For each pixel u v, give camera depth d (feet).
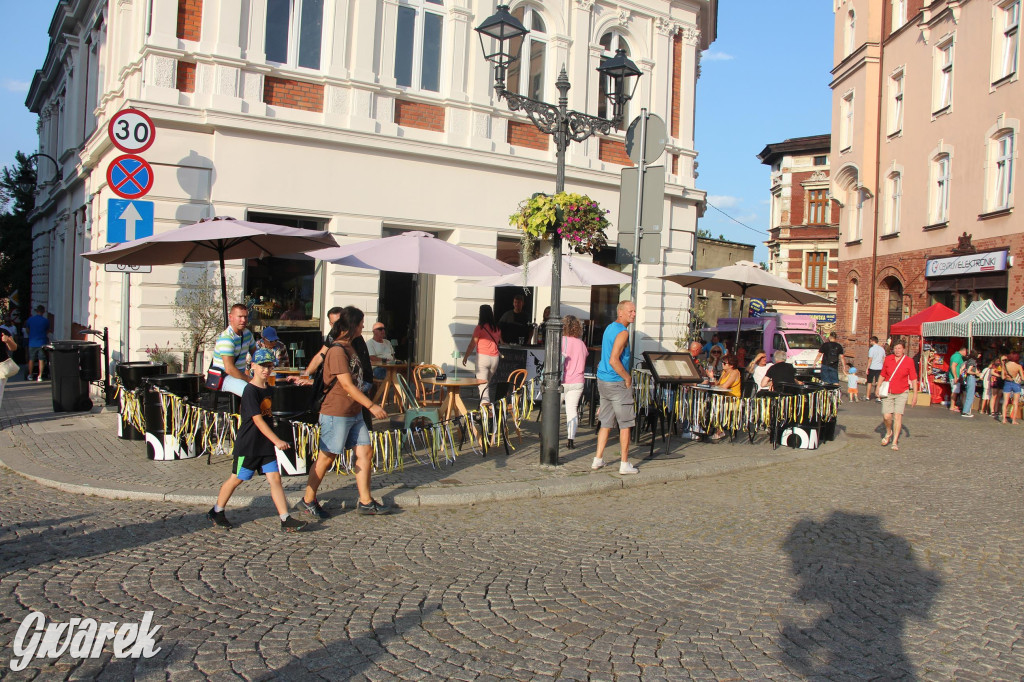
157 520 21.29
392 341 47.42
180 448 28.27
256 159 40.91
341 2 43.37
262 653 13.19
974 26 73.26
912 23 84.02
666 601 16.21
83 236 63.67
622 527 22.03
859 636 14.69
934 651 14.07
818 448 37.52
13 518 21.07
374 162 44.47
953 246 75.87
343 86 43.55
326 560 18.28
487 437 31.22
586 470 28.86
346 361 21.45
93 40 61.93
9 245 122.62
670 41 57.26
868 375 73.67
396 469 27.96
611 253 55.31
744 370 43.19
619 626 14.79
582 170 52.24
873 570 18.74
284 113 41.83
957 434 47.47
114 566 17.35
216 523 20.81
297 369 33.09
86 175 60.03
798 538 21.34
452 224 47.47
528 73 50.93
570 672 12.75
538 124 29.27
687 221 59.00
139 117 36.96
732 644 14.10
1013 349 65.92
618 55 30.32
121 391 31.73
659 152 30.37
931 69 80.33
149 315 38.81
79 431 33.88
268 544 19.40
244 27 40.91
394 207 45.27
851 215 97.96
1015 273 66.44
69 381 39.37
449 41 47.44
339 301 43.29
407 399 34.35
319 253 34.35
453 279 48.11
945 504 26.43
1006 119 68.13
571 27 52.29
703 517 23.47
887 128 89.45
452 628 14.47
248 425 20.33
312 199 42.57
